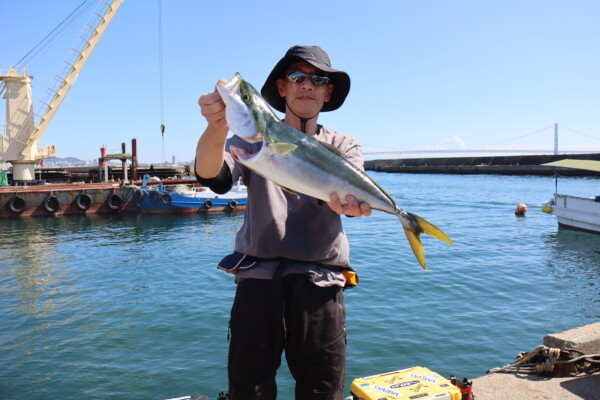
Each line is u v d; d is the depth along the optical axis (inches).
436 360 295.1
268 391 95.0
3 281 574.2
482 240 792.9
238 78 84.1
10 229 1030.4
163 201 1208.2
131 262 679.7
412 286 482.3
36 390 276.2
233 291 498.3
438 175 3501.5
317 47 104.4
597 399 163.0
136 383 281.6
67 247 815.7
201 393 267.6
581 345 187.5
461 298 437.1
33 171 1446.9
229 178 92.9
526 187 2107.5
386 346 318.3
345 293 457.4
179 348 336.8
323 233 97.3
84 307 451.8
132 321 402.6
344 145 109.2
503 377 180.7
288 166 86.8
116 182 1444.4
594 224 837.2
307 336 95.1
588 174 2763.3
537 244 749.9
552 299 433.4
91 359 321.1
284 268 95.1
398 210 102.4
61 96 1382.9
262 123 84.3
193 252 753.6
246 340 93.9
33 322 409.7
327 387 97.1
